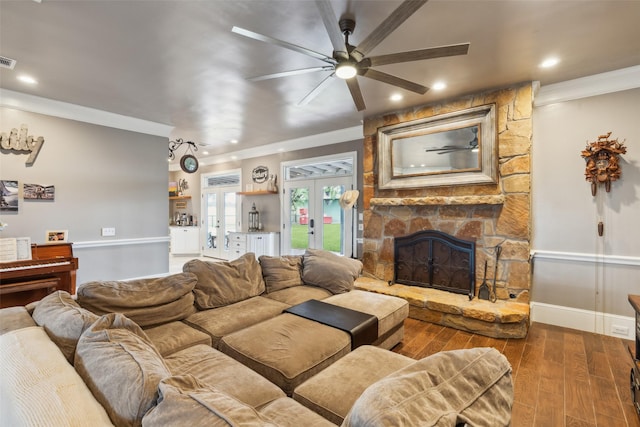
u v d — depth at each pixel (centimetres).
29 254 336
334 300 280
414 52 202
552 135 341
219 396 81
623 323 307
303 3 203
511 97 335
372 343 233
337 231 554
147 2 201
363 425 65
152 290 230
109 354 104
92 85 332
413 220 411
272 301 283
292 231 627
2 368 103
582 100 325
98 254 428
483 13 212
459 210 374
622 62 283
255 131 529
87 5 203
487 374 87
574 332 321
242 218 732
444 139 379
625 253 307
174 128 506
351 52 203
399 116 417
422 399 72
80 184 409
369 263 448
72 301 172
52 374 98
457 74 308
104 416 83
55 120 388
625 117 306
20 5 202
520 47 257
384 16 216
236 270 295
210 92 352
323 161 567
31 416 78
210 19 220
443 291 379
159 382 85
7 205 355
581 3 201
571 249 332
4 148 353
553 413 199
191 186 877
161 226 489
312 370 176
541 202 348
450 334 317
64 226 397
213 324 228
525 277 330
